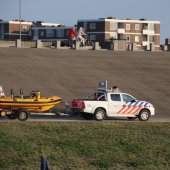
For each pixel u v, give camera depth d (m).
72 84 134.88
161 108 119.31
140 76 148.00
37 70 146.00
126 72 151.50
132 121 96.19
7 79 134.50
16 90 126.00
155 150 84.31
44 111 96.81
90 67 154.62
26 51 173.88
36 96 94.56
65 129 87.31
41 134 85.12
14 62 153.25
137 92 132.38
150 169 79.75
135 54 183.25
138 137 87.38
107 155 81.69
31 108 93.75
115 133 87.69
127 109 97.56
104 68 154.88
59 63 156.62
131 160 81.12
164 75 150.88
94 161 80.00
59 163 78.75
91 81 139.00
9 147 81.00
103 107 96.38
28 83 132.62
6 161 78.31
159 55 184.00
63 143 83.38
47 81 135.75
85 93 127.62
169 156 83.06
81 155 81.12
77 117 101.00
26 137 83.81
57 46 196.38
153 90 134.88
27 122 89.00
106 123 91.31
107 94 97.19
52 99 95.94
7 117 96.25
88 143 84.12
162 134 89.25
